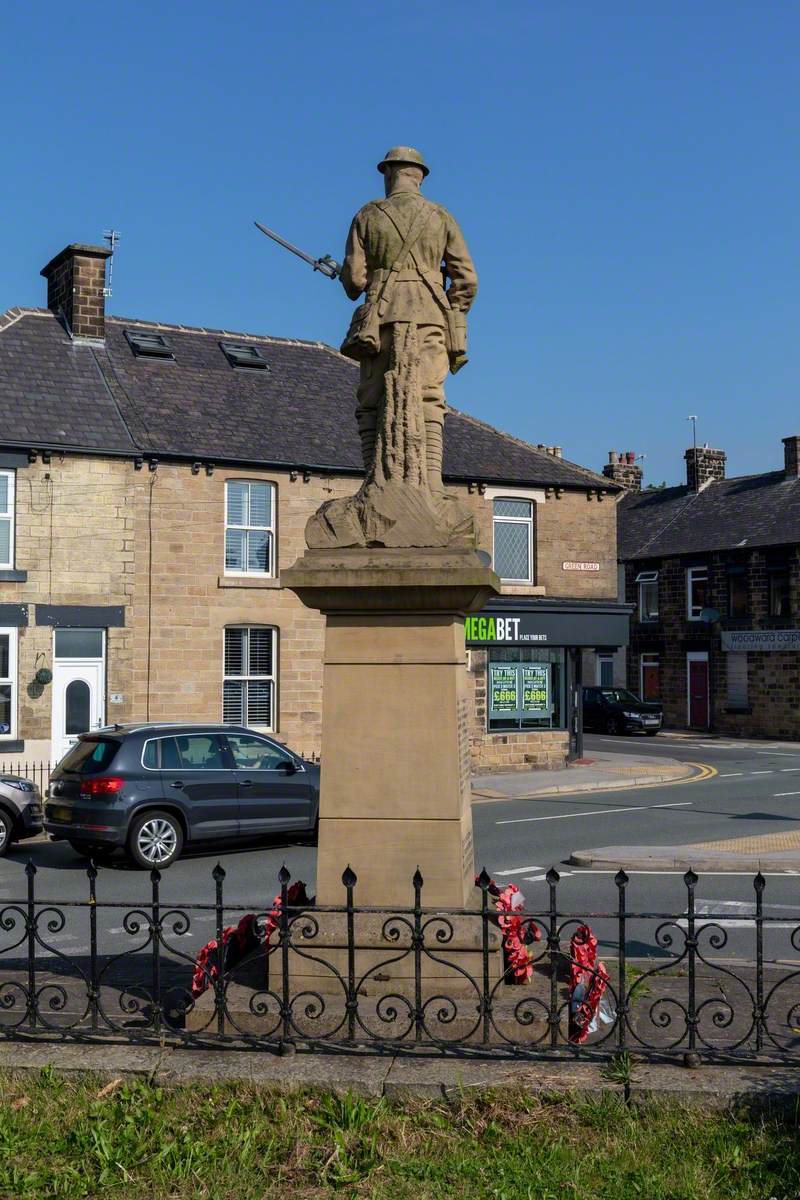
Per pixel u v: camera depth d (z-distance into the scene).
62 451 21.19
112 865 15.15
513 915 5.77
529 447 28.02
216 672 22.58
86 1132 5.10
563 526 27.19
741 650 40.41
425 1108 5.29
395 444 6.93
